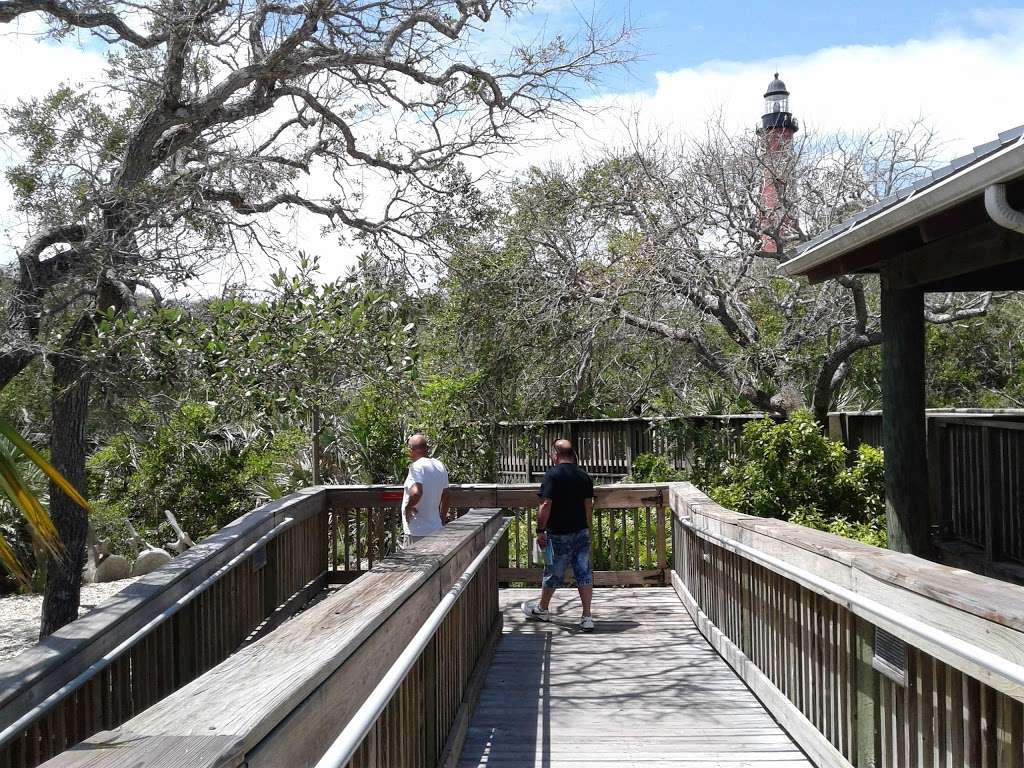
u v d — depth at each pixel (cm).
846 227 728
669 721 565
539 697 622
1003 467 779
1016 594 292
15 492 317
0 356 673
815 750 468
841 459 1168
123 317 716
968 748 302
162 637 527
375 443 1335
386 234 1003
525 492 991
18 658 382
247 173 885
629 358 1697
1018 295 1806
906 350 795
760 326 1630
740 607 657
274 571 787
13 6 724
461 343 1648
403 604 341
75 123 802
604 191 1644
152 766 153
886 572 354
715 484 1293
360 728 223
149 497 1301
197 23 809
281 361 739
